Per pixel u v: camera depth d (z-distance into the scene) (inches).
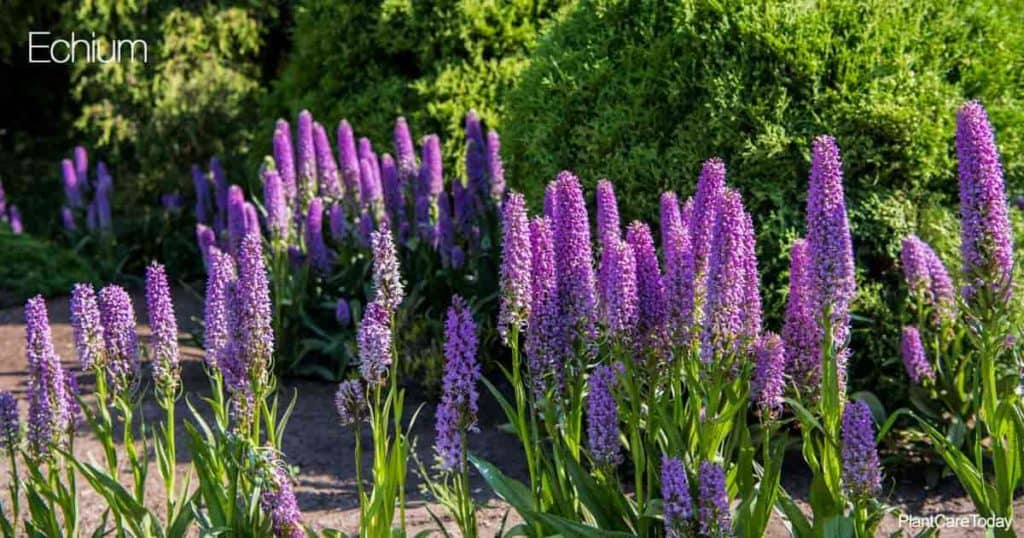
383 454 113.9
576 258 113.5
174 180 451.5
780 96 188.5
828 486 112.8
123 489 117.2
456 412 110.5
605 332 119.3
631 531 116.3
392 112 326.3
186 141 459.5
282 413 217.9
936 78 186.9
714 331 107.7
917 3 193.5
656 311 113.6
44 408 118.7
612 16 215.6
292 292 244.5
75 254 379.2
